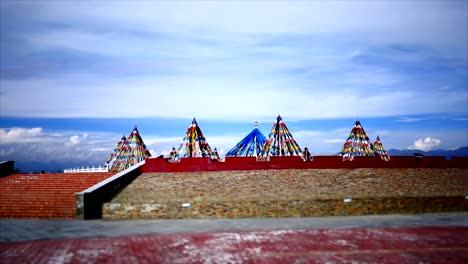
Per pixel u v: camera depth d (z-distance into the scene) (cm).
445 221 2195
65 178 3078
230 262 1446
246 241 1738
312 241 1731
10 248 1630
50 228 2041
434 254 1539
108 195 2533
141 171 3200
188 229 1998
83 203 2295
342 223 2141
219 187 2741
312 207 2386
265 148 3653
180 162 3225
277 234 1867
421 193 2630
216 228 2020
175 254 1542
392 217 2338
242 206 2356
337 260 1466
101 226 2091
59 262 1440
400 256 1514
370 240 1748
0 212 2430
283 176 3023
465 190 2756
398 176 3075
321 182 2862
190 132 3484
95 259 1475
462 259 1478
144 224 2145
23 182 3011
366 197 2442
